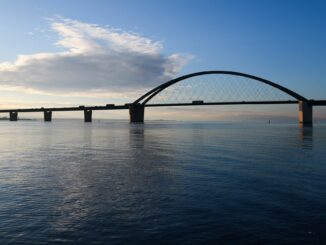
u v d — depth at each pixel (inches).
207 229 473.7
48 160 1237.1
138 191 699.4
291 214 534.6
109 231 470.6
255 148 1705.2
